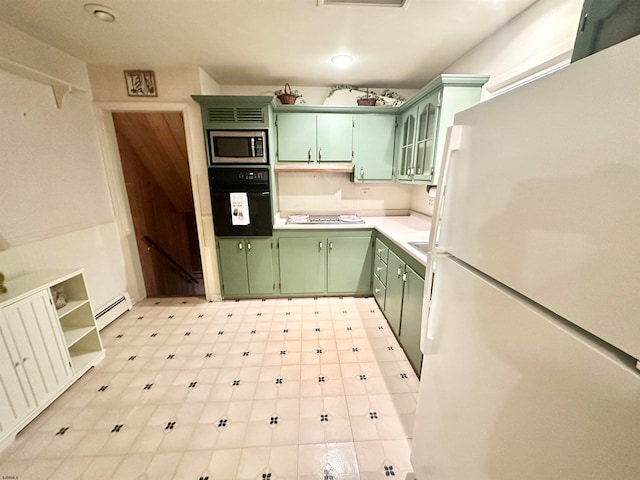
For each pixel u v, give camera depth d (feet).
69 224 7.16
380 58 7.33
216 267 9.70
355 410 5.29
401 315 6.91
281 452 4.50
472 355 2.60
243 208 8.87
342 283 9.87
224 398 5.56
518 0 4.91
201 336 7.69
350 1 4.92
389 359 6.72
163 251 12.00
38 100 6.34
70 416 5.12
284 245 9.40
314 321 8.47
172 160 10.90
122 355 6.87
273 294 9.86
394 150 9.53
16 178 5.86
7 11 5.17
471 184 2.63
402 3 4.99
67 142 7.13
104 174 8.47
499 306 2.22
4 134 5.63
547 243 1.76
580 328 1.61
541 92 1.78
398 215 11.21
